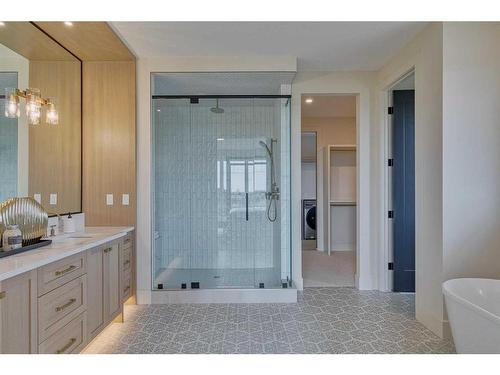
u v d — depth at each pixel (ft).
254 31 9.03
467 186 8.04
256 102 11.84
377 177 12.03
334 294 11.67
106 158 10.62
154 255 11.30
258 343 7.88
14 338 4.97
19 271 4.95
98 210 10.62
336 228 19.86
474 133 8.05
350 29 8.93
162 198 11.82
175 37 9.36
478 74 8.03
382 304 10.61
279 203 11.86
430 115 8.59
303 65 11.60
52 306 5.89
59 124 9.43
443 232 8.04
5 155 7.35
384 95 11.87
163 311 10.08
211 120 11.89
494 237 8.01
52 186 9.09
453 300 6.82
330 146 18.65
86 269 7.15
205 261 11.84
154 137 11.51
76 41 9.09
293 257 12.07
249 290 10.92
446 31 8.04
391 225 11.97
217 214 11.93
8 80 7.61
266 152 11.85
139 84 10.84
